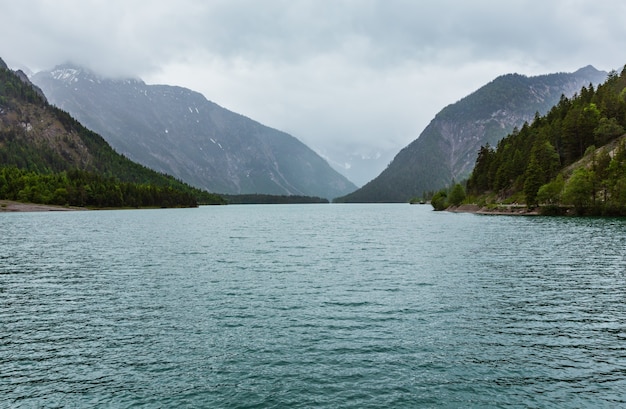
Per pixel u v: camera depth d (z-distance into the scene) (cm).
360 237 7831
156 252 5672
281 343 2134
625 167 12762
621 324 2433
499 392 1614
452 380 1716
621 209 12200
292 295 3147
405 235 8094
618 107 17650
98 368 1855
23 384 1709
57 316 2648
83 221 12900
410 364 1872
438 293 3191
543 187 14238
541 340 2173
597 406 1513
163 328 2392
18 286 3516
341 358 1936
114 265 4572
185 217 16450
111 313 2703
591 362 1892
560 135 18438
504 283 3541
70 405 1542
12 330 2377
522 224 10362
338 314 2639
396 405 1517
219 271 4184
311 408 1497
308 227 10881
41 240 7181
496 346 2088
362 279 3738
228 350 2047
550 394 1600
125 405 1537
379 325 2419
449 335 2248
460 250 5659
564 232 7988
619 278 3731
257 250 5884
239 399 1566
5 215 16800
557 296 3088
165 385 1686
